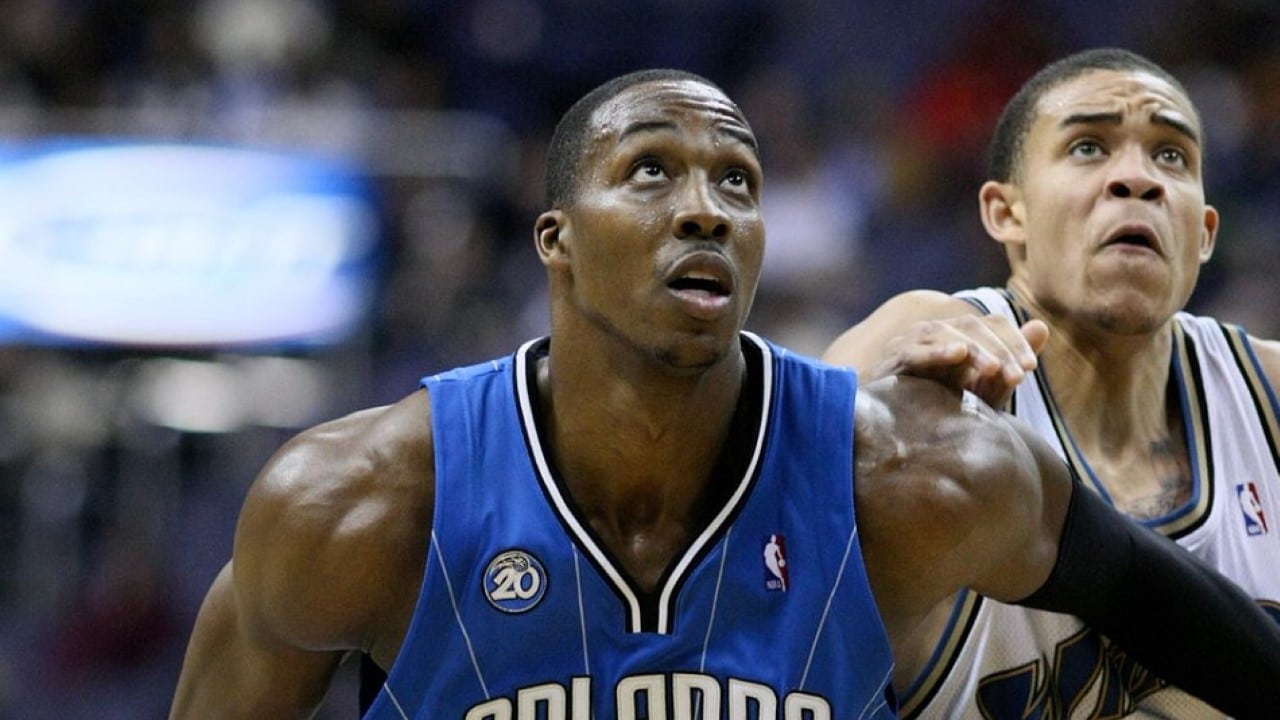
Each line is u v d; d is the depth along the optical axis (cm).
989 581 946
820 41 3588
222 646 948
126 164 2581
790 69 3575
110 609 2561
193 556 2569
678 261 843
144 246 2575
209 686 958
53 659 2539
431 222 2806
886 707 918
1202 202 1163
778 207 3081
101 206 2573
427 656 871
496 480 892
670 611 873
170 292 2575
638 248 848
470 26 3472
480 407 912
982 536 908
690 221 843
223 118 2839
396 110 3095
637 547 900
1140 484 1170
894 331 1174
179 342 2575
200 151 2600
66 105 2983
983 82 3359
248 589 900
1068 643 1096
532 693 866
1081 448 1171
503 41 3484
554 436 906
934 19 3541
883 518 898
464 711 870
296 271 2612
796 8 3612
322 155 2680
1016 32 3419
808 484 900
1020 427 973
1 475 2584
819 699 873
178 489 2592
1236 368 1212
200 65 3047
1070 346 1172
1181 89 1184
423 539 887
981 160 3222
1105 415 1179
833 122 3306
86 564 2588
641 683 866
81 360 2586
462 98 3416
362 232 2681
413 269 2748
